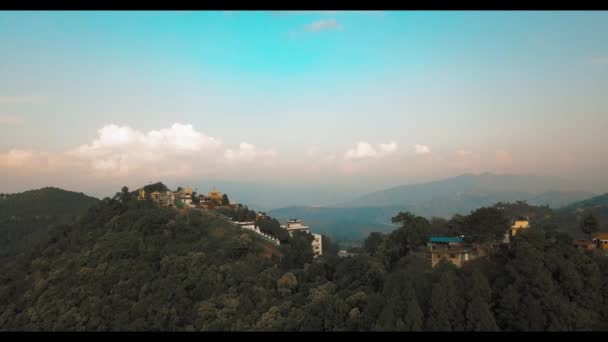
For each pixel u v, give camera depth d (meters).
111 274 128.62
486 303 77.50
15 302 137.12
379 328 76.62
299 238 177.25
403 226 121.19
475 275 82.44
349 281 106.81
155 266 133.62
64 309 118.25
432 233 117.38
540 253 87.75
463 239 109.88
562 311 75.25
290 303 101.44
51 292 128.62
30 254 173.75
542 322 74.19
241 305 107.56
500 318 77.50
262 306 105.00
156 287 120.06
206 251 140.50
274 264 135.00
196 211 193.88
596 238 110.56
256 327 95.25
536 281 79.75
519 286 81.06
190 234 154.88
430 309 78.44
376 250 124.75
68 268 141.50
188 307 112.56
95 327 111.25
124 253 139.62
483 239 106.75
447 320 76.00
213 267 126.12
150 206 188.38
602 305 81.25
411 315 76.94
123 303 115.62
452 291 79.50
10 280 154.00
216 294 113.88
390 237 120.12
